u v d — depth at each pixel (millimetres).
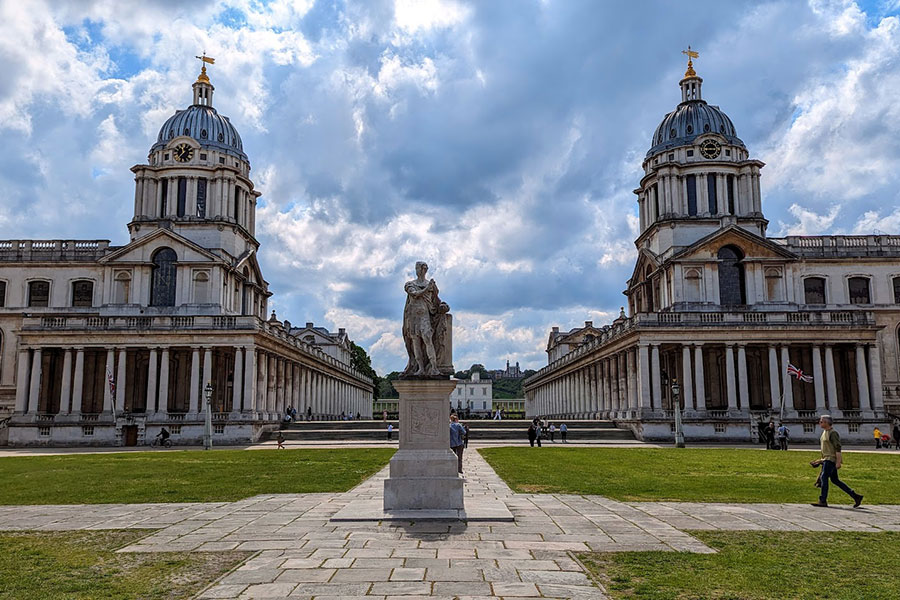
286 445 59969
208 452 50219
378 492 24125
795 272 78438
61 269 80438
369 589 11344
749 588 11445
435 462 18406
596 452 46500
